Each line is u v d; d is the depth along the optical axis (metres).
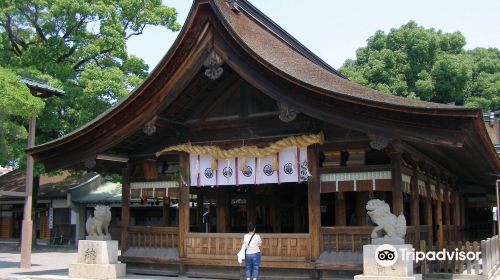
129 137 17.12
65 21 32.84
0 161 26.02
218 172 16.52
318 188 15.07
